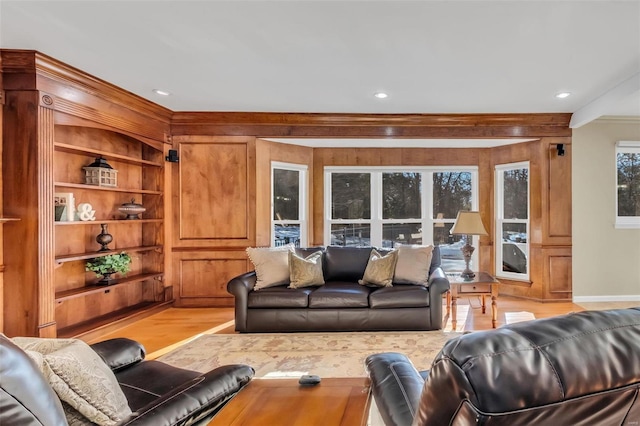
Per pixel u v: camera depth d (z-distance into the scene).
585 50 2.48
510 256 4.75
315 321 3.22
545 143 4.25
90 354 1.13
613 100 3.24
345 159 5.07
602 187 4.28
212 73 2.96
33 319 2.67
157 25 2.20
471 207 5.03
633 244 4.30
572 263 4.27
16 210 2.68
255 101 3.70
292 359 2.66
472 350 0.55
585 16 2.05
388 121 4.19
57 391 0.96
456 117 4.14
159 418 1.02
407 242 5.16
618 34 2.26
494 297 3.35
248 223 4.26
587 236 4.27
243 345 2.96
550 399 0.52
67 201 3.04
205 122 4.21
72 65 2.81
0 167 2.67
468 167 4.98
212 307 4.20
